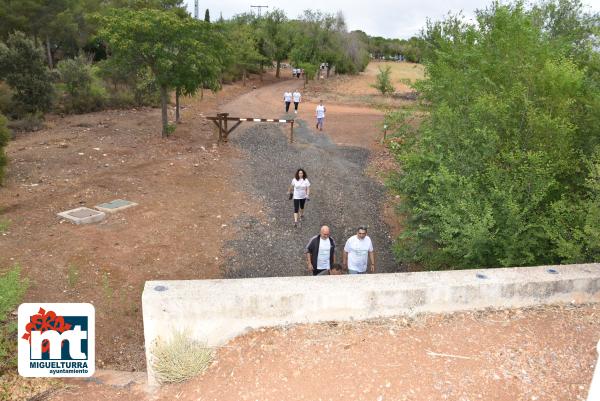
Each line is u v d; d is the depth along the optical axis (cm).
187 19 1889
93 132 1986
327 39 4962
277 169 1625
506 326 504
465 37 1142
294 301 490
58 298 761
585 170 760
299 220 1179
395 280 529
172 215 1147
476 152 789
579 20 1235
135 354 660
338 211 1255
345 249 756
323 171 1623
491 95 806
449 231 707
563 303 551
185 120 2406
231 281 507
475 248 704
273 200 1313
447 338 482
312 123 2502
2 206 1118
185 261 935
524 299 541
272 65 5453
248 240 1050
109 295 789
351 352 460
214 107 2950
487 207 691
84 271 854
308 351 462
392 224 1187
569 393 412
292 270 938
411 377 430
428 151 878
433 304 521
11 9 3075
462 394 411
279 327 494
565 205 716
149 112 2603
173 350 457
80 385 475
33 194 1217
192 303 463
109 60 1953
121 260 909
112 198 1227
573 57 991
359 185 1485
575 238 670
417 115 1095
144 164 1558
